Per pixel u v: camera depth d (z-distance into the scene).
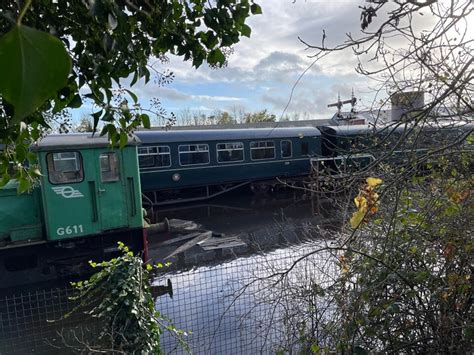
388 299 2.40
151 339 3.45
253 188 16.20
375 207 2.23
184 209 13.99
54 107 1.34
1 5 0.99
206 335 3.94
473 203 2.43
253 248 8.30
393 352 2.34
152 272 6.89
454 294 2.36
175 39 1.58
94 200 6.62
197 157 14.45
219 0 1.53
